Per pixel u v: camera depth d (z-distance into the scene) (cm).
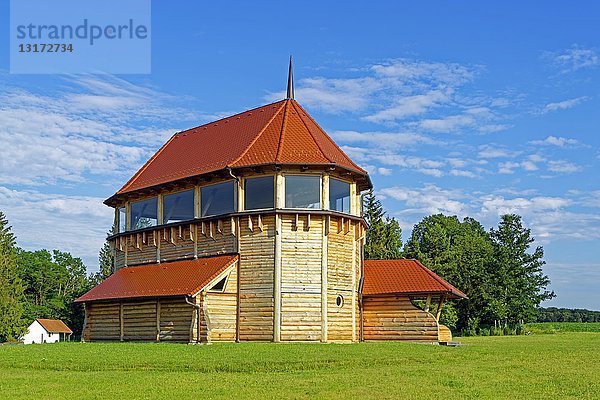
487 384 2066
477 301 8744
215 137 4747
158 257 4412
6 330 9000
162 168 4775
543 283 9525
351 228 4066
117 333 4209
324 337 3797
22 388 1989
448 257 8669
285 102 4575
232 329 3822
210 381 2139
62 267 11912
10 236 9500
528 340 5806
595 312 14850
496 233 9731
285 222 3841
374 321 4150
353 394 1830
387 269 4319
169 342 3875
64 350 3297
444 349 3441
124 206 4781
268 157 3916
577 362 2900
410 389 1936
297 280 3806
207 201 4125
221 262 3888
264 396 1792
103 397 1797
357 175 4088
